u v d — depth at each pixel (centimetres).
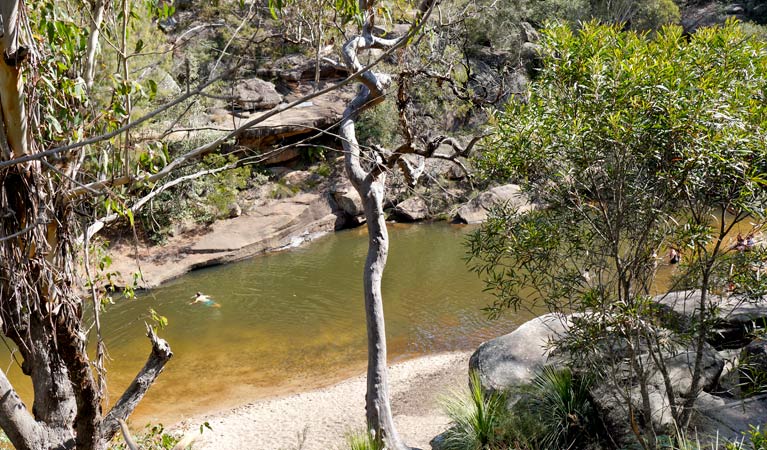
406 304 1535
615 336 498
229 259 1955
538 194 497
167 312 1543
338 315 1495
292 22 658
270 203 2208
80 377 366
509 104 495
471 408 669
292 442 930
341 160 2350
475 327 1366
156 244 1931
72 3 389
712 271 487
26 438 368
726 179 429
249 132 2012
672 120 406
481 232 520
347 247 2064
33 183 328
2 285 341
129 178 335
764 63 456
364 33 773
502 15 2459
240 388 1156
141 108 1284
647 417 511
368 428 741
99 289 405
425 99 2061
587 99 446
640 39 481
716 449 466
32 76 325
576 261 512
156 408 1088
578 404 624
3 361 1283
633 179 457
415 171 767
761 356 576
